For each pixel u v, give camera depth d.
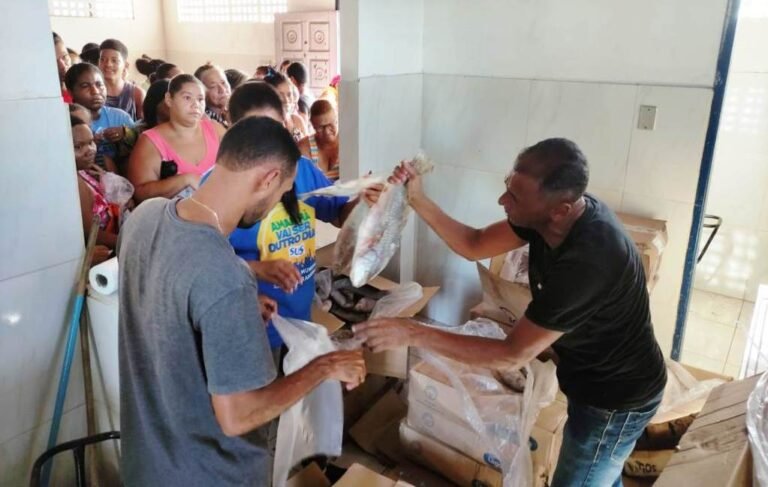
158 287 1.03
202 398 1.10
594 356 1.45
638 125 2.29
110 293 1.62
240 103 1.59
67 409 1.73
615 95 2.32
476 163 2.80
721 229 3.52
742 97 3.24
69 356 1.65
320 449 1.71
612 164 2.40
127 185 2.05
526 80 2.54
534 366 1.86
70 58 4.05
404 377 2.12
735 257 3.52
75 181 1.59
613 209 2.45
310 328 1.57
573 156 1.26
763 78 3.15
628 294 1.35
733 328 3.29
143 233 1.08
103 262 1.69
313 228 1.84
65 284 1.63
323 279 2.23
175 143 2.23
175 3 6.12
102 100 3.01
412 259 3.16
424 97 2.88
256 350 1.04
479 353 1.35
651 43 2.21
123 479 1.23
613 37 2.28
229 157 1.05
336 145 3.09
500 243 1.66
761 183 3.32
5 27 1.37
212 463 1.16
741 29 3.14
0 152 1.41
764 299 2.94
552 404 1.87
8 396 1.58
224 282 1.00
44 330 1.62
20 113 1.43
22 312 1.55
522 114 2.59
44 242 1.55
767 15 3.05
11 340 1.54
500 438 1.71
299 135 3.44
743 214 3.43
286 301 1.76
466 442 1.81
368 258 1.60
